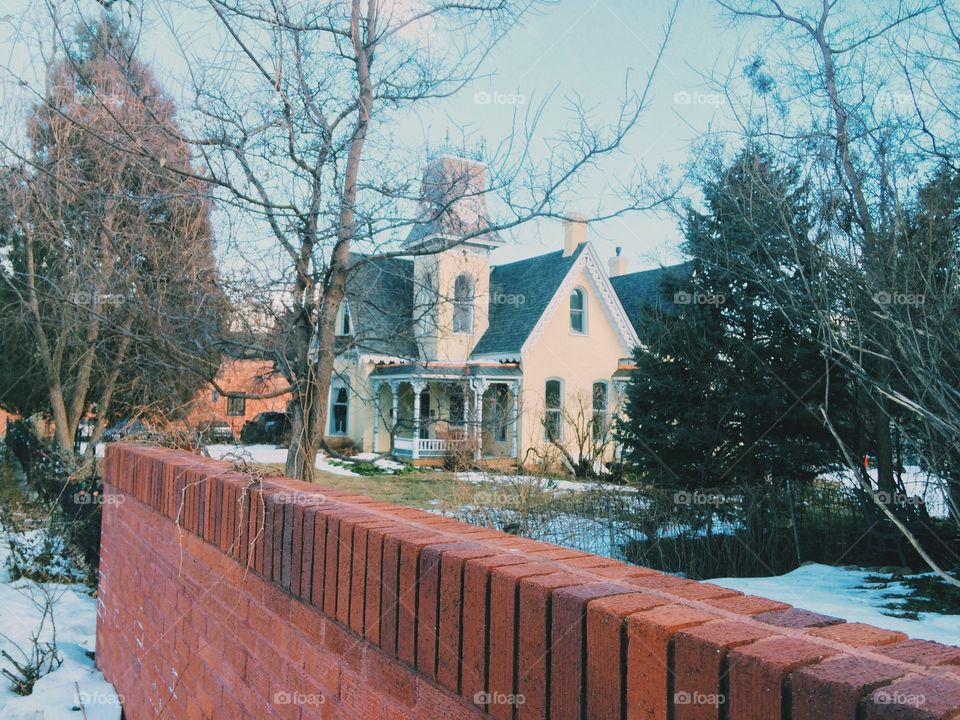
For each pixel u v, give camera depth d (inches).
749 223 260.1
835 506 347.6
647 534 322.3
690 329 392.8
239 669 98.7
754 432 378.0
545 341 836.6
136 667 148.0
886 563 317.4
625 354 896.9
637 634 44.0
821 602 243.1
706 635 41.2
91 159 258.4
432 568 62.1
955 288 192.9
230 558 104.0
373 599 69.8
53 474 398.0
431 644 61.5
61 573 304.2
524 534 299.6
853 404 340.5
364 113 193.9
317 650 79.9
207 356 209.9
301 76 189.2
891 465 309.4
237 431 887.7
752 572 325.4
